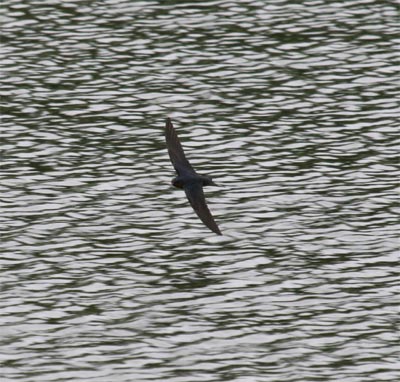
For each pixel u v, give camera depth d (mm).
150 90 52219
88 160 47531
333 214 43750
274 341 36969
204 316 38219
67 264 40969
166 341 37000
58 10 58875
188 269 40719
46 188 45594
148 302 38969
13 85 52719
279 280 40031
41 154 47906
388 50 54875
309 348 36625
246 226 43125
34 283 39875
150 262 41125
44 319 38062
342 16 57844
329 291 39406
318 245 41938
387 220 43281
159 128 49625
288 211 43969
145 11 58719
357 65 53750
